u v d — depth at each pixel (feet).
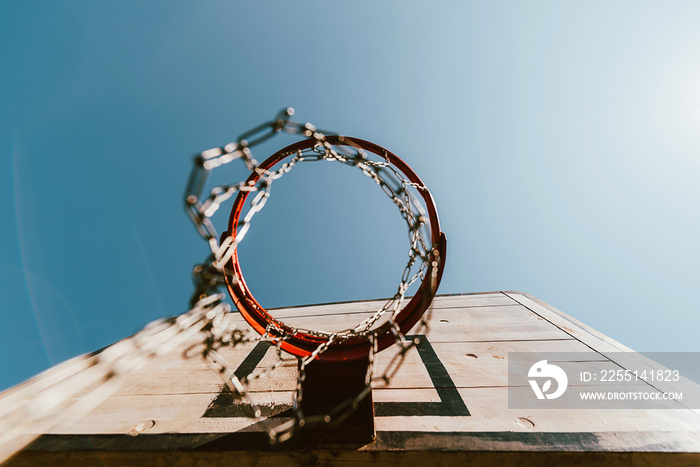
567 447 3.87
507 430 4.17
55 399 3.31
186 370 6.25
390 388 5.21
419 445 3.90
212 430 4.43
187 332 2.89
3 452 4.35
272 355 6.64
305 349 4.21
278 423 4.42
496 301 9.22
